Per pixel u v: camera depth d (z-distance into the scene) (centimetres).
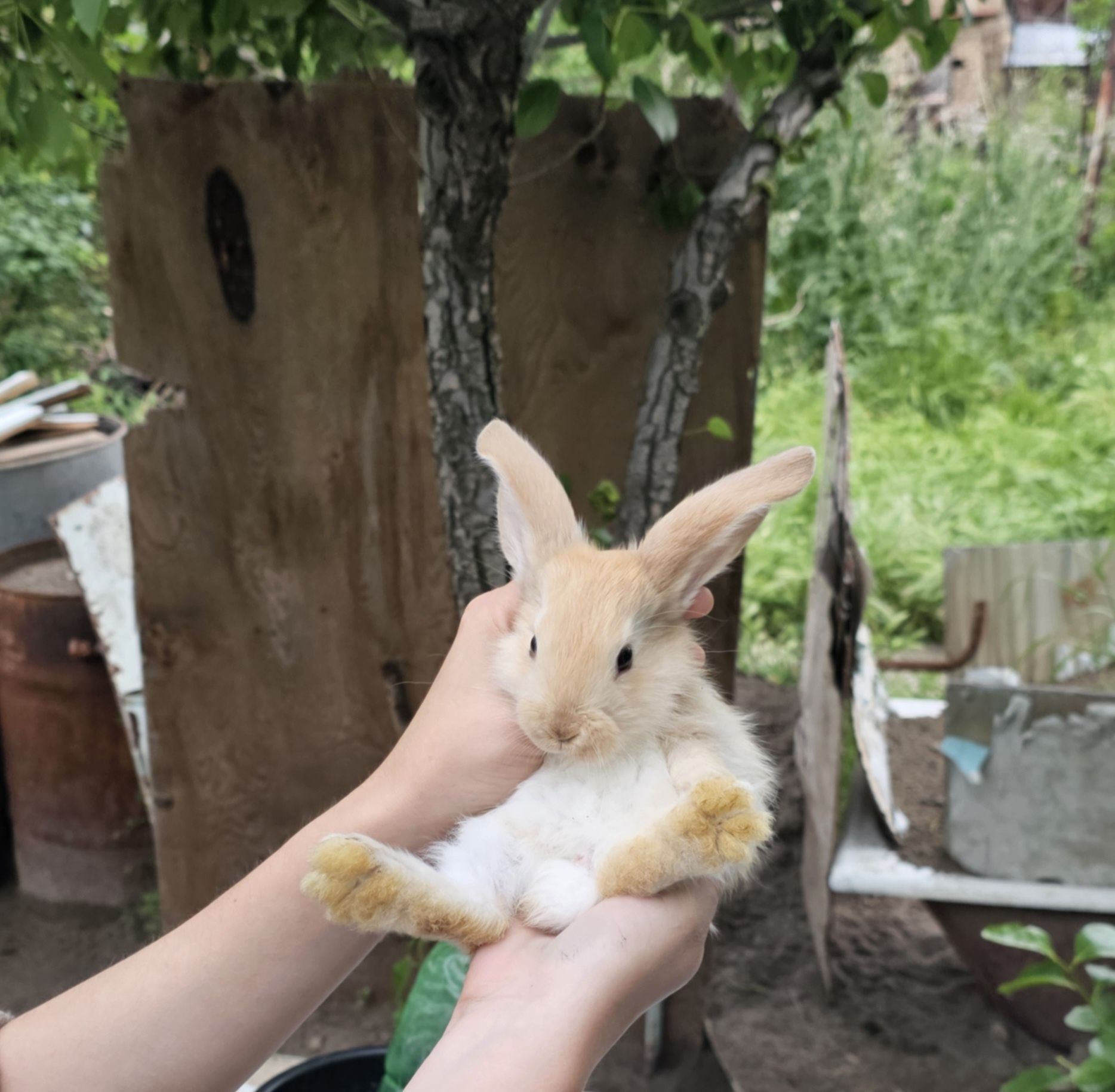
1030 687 78
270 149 68
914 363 201
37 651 89
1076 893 73
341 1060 63
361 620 77
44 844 96
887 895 76
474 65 52
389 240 69
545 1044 35
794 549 148
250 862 83
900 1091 75
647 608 44
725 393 71
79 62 59
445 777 44
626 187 68
